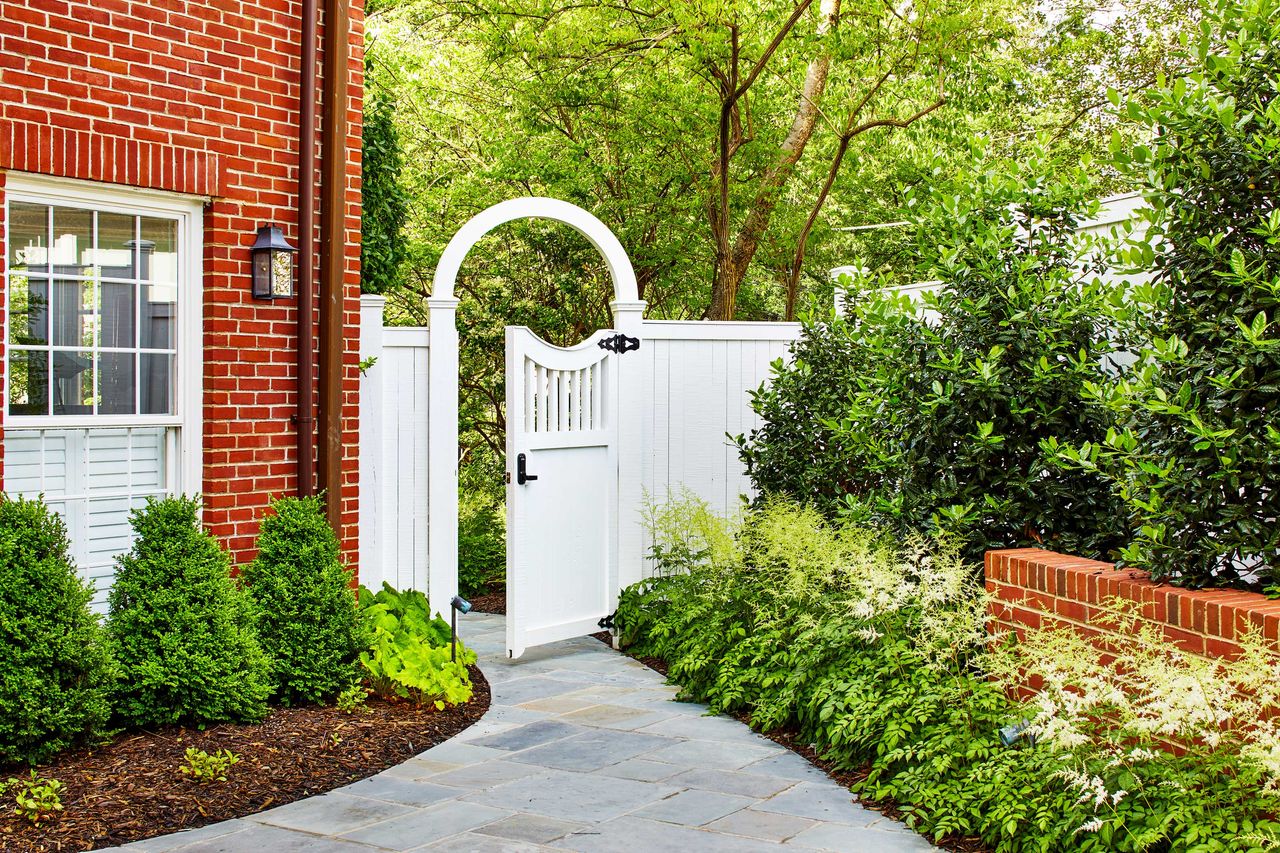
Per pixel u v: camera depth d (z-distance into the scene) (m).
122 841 4.16
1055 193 6.02
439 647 6.91
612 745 5.57
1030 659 4.51
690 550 8.23
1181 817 3.48
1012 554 5.15
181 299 6.16
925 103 14.47
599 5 12.33
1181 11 14.67
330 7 6.53
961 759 4.45
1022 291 5.70
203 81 6.07
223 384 6.22
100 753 4.88
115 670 4.96
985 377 5.44
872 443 6.34
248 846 4.15
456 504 7.94
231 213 6.22
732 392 8.80
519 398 7.48
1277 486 4.23
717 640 6.68
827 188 13.82
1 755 4.63
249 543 6.37
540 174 13.27
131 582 5.29
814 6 12.30
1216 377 4.31
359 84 6.89
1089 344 5.68
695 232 14.09
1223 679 3.63
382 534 7.78
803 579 6.14
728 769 5.16
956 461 5.75
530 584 7.64
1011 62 13.80
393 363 7.78
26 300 5.61
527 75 14.02
